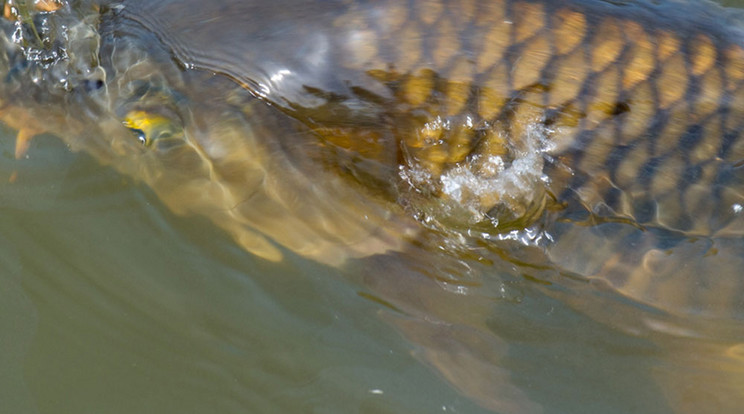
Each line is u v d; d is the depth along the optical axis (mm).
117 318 776
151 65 788
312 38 768
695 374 755
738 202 759
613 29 759
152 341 771
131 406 760
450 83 760
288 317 774
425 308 776
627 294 768
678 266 763
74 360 770
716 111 754
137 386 763
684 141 755
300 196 788
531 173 766
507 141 764
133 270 787
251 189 791
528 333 768
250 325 773
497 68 758
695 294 762
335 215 787
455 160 771
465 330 771
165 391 761
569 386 756
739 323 759
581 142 759
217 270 787
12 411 762
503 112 761
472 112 762
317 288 782
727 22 777
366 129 773
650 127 755
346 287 782
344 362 764
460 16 760
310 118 777
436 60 759
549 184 766
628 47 756
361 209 786
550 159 763
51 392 764
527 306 773
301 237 790
